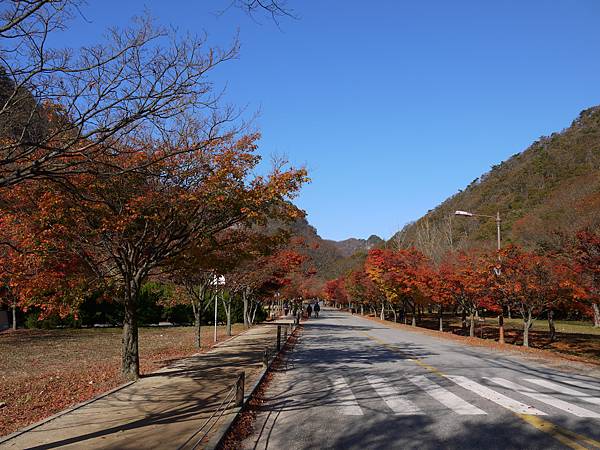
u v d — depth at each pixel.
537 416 8.72
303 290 71.44
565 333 35.59
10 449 6.66
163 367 14.96
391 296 43.06
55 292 14.49
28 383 12.68
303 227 94.62
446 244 56.19
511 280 23.09
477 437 7.46
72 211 11.53
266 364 13.73
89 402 9.75
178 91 8.02
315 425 8.30
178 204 12.09
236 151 13.23
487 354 19.47
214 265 15.51
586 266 20.44
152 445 6.83
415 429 7.97
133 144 12.02
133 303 12.97
